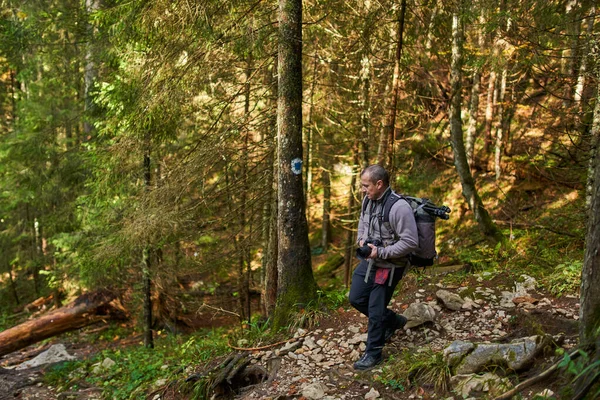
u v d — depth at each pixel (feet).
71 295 43.01
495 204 41.39
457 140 31.24
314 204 58.39
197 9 18.42
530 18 23.15
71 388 23.15
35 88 36.42
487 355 12.25
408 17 28.02
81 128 40.45
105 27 25.52
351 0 26.50
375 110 30.86
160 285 29.48
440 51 35.94
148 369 20.93
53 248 40.86
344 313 17.42
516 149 44.42
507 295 16.90
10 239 45.03
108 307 33.94
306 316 17.38
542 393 10.21
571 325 13.92
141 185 25.13
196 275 38.83
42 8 33.24
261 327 18.72
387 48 29.84
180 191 22.07
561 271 17.87
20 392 24.07
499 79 44.14
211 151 22.15
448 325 15.71
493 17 22.47
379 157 29.96
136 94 21.24
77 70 36.91
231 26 19.66
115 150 22.70
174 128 22.03
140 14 19.11
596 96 22.36
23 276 52.44
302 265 18.30
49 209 40.04
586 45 21.54
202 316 35.32
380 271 13.38
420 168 49.44
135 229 21.76
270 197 23.71
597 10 24.25
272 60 22.16
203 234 24.47
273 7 21.27
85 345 32.86
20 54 36.83
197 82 20.70
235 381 15.57
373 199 13.08
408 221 12.53
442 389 12.09
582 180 35.42
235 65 22.00
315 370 14.62
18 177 35.55
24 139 34.71
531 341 12.23
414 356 13.58
